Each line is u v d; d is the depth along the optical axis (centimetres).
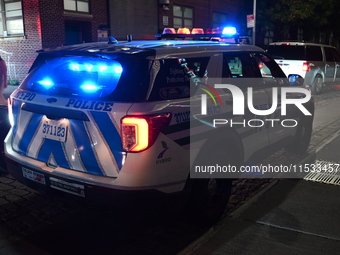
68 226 367
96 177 299
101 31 1452
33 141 345
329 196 436
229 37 559
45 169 329
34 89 360
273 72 483
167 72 323
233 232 352
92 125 298
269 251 319
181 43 376
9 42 1477
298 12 1914
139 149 285
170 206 318
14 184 471
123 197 288
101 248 328
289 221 373
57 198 336
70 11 1430
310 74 1275
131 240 342
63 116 315
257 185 477
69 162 318
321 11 2080
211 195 365
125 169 287
